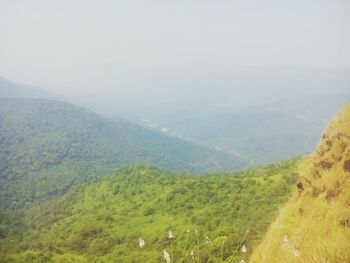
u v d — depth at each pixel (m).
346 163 10.27
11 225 144.88
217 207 98.56
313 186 10.99
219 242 57.94
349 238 8.95
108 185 153.25
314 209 10.36
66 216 144.62
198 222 95.44
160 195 125.88
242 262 12.16
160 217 110.56
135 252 91.06
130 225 111.81
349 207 9.49
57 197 192.50
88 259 95.94
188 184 123.38
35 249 108.25
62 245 110.38
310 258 9.22
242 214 89.38
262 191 97.88
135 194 137.75
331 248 9.00
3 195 196.50
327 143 11.16
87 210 139.50
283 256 10.08
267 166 124.31
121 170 160.50
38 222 148.62
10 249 108.38
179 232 92.94
